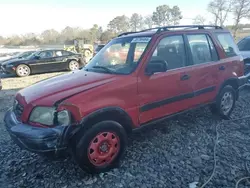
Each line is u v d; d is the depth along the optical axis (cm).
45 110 298
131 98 347
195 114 544
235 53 529
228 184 305
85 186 308
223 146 402
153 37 388
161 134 448
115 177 324
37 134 285
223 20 4234
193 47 441
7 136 479
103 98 319
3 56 2619
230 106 523
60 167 353
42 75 1402
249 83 715
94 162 322
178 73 403
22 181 326
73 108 295
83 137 307
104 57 425
